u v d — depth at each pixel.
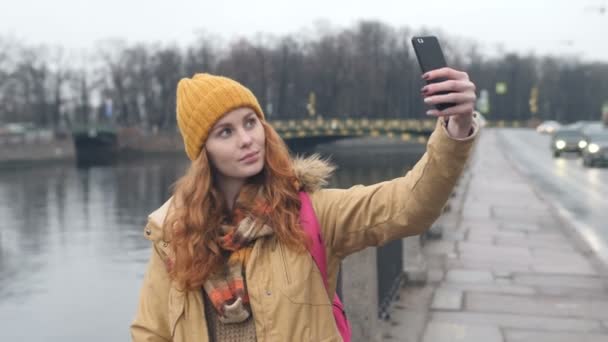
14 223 33.44
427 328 6.57
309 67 106.06
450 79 1.89
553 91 144.38
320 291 2.13
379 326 5.88
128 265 23.94
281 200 2.14
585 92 146.12
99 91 108.94
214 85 2.20
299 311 2.07
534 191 20.16
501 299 7.71
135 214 36.41
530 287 8.30
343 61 105.88
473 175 26.08
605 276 8.90
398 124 66.62
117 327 16.67
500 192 19.89
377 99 105.81
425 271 8.36
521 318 6.96
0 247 27.31
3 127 83.06
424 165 2.02
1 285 21.09
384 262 6.78
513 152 47.16
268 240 2.14
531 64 143.62
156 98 105.88
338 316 2.30
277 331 2.06
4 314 17.97
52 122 105.38
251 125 2.22
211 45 108.94
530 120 133.50
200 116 2.18
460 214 14.95
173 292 2.20
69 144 76.88
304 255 2.11
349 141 95.94
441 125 1.97
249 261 2.11
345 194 2.19
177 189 2.26
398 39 112.12
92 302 19.00
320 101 105.75
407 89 108.19
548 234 12.39
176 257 2.16
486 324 6.74
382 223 2.11
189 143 2.22
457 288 8.21
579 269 9.35
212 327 2.17
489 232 12.60
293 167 2.21
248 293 2.10
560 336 6.38
